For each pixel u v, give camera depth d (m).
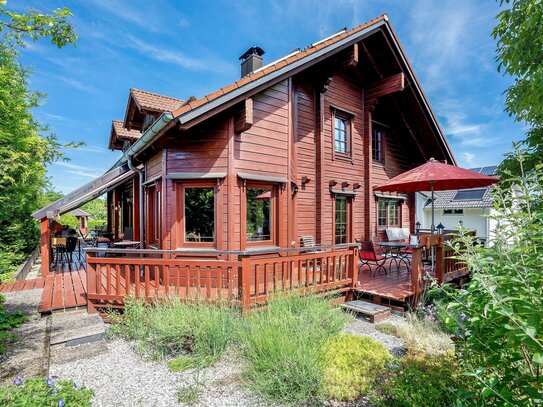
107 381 2.95
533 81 3.60
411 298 5.33
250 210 5.82
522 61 3.85
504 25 3.98
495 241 2.01
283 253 6.09
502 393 1.58
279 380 2.68
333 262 5.35
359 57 8.71
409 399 2.20
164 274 4.37
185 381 2.97
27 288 5.77
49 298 5.02
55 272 7.38
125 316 4.14
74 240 8.20
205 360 3.24
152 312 4.00
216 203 5.49
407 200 11.55
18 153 5.84
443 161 10.96
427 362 2.94
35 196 10.13
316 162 8.05
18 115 6.07
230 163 5.41
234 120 5.49
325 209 8.16
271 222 6.13
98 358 3.39
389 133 10.73
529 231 1.94
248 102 5.22
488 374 1.94
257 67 8.19
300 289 4.71
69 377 3.00
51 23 2.86
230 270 4.30
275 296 4.47
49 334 3.86
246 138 5.66
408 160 11.55
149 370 3.17
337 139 8.91
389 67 9.08
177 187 5.63
